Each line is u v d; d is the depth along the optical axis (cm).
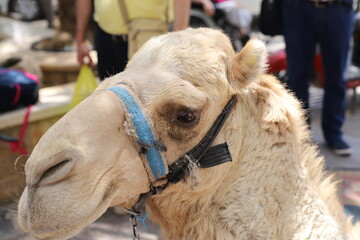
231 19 1025
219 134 261
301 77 642
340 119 683
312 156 281
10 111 566
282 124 268
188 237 274
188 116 246
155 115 242
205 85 253
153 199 275
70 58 864
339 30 625
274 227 256
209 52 261
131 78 249
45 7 1405
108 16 496
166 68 251
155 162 245
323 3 608
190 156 254
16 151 561
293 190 263
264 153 264
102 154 227
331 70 654
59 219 218
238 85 268
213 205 266
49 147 220
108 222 534
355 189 557
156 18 459
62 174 217
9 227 501
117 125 235
